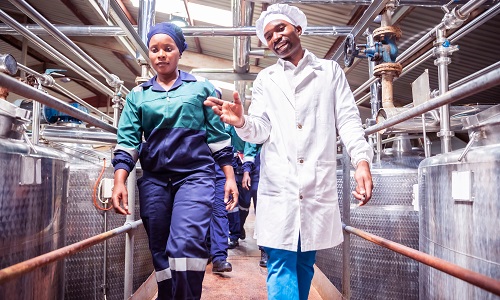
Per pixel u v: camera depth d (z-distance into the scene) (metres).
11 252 1.04
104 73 2.44
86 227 2.00
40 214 1.20
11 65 1.33
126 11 5.39
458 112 2.82
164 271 1.70
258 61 6.84
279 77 1.53
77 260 1.99
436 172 1.27
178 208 1.58
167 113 1.62
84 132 2.82
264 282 2.85
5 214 1.01
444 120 1.69
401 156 2.54
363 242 2.16
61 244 1.41
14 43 7.12
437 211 1.26
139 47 2.41
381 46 2.42
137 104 1.67
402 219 2.05
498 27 3.74
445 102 1.02
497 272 0.94
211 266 3.36
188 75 1.76
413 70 5.18
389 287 2.07
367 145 1.39
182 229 1.53
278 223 1.41
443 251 1.21
